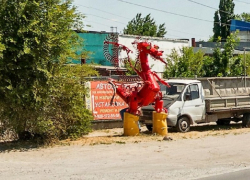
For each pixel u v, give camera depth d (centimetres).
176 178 891
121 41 3509
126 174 923
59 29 1284
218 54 3177
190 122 1723
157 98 1534
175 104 1678
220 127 1969
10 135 1395
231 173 960
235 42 3192
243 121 1947
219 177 915
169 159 1125
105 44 1552
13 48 1187
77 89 1373
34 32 1205
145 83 1473
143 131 1758
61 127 1371
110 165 1030
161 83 1661
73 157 1130
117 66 1560
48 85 1256
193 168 1009
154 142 1373
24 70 1230
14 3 1202
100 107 1898
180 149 1267
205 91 1852
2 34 1190
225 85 1941
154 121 1540
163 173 938
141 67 1500
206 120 1777
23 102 1236
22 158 1116
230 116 1878
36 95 1241
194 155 1186
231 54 3178
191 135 1571
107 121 1909
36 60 1226
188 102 1716
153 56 1482
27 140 1383
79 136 1456
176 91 1738
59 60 1311
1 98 1254
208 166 1042
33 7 1216
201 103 1755
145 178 886
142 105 1513
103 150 1230
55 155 1156
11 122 1279
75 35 1359
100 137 1486
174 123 1664
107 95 1916
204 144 1364
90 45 3731
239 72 3175
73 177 888
